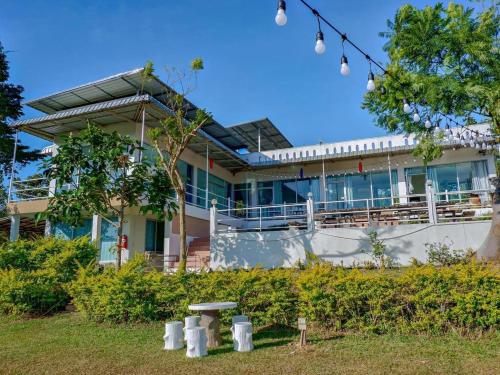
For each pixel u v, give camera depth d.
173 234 16.34
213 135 20.88
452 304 6.77
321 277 7.53
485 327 6.55
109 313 8.52
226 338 7.18
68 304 10.45
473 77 10.17
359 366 5.31
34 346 6.98
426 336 6.60
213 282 8.27
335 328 7.21
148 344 6.91
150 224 17.92
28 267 11.80
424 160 11.88
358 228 13.02
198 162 20.06
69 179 11.24
